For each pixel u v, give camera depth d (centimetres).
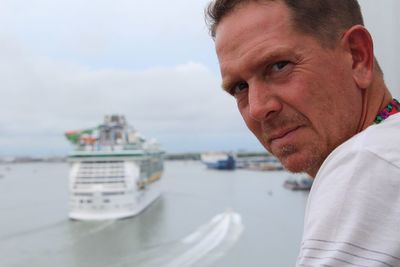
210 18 136
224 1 129
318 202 101
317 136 117
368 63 124
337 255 88
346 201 93
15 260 2184
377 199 90
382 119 122
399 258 85
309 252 94
